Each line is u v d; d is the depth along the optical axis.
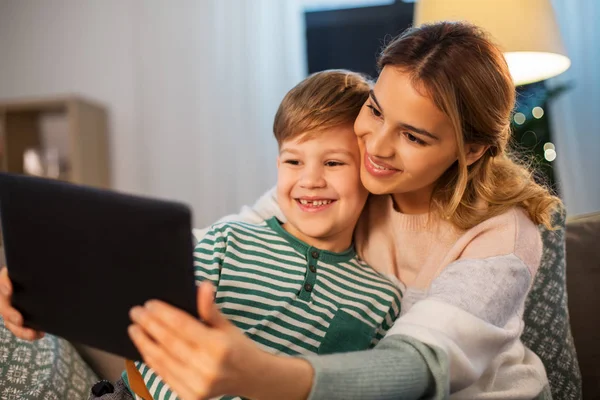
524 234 0.82
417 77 0.75
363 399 0.57
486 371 0.81
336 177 0.86
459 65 0.77
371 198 0.98
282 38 3.09
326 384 0.56
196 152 3.17
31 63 3.37
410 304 0.87
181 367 0.52
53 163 3.18
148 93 3.21
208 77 3.14
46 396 0.88
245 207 1.10
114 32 3.26
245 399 0.73
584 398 1.12
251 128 3.11
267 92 3.10
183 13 3.16
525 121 2.17
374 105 0.79
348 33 3.29
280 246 0.89
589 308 1.15
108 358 1.07
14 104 3.03
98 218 0.56
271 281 0.85
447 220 0.88
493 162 0.93
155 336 0.52
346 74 0.96
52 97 3.05
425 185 0.83
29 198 0.62
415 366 0.62
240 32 3.11
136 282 0.55
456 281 0.73
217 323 0.53
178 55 3.17
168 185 3.21
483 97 0.79
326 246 0.91
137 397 0.82
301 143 0.86
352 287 0.88
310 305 0.83
